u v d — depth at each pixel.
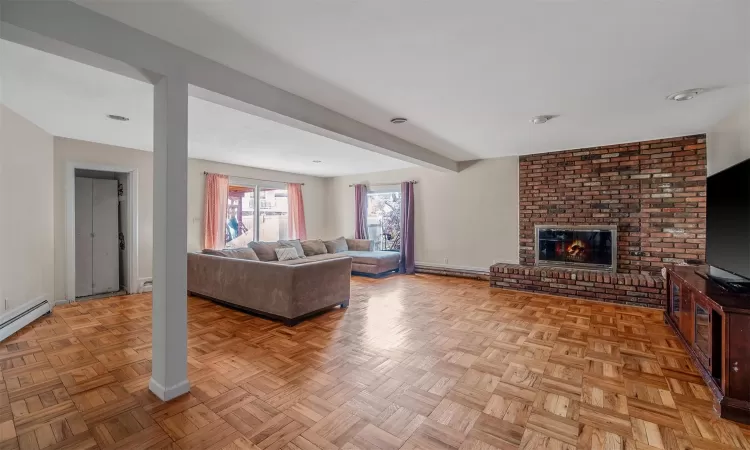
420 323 3.60
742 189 2.35
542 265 5.34
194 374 2.42
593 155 4.89
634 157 4.59
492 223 5.89
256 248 6.08
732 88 2.64
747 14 1.67
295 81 2.53
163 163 2.01
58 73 2.40
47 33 1.53
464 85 2.61
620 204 4.70
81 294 4.96
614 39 1.93
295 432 1.77
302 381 2.32
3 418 1.88
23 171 3.56
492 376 2.39
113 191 5.28
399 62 2.23
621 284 4.34
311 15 1.70
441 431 1.78
